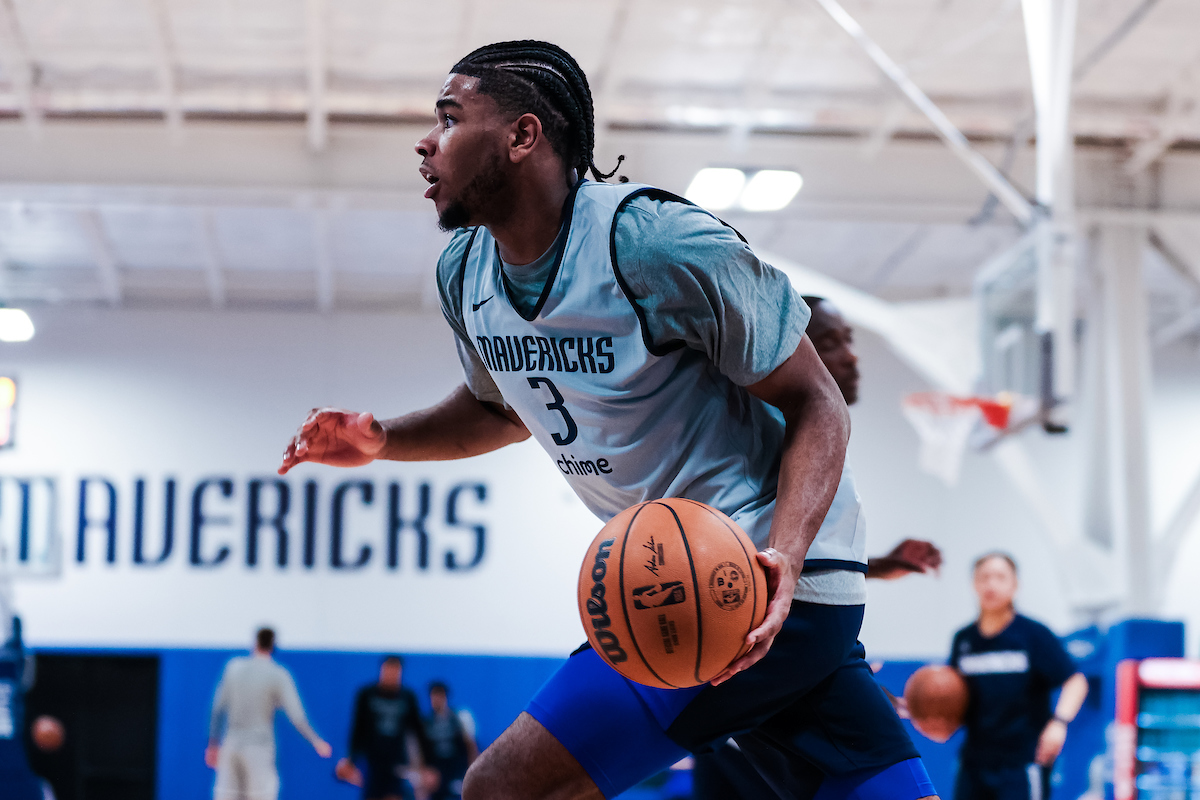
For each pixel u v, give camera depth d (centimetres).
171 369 1582
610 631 195
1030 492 1201
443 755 1202
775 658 216
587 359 215
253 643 1516
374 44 1138
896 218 1289
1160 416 1670
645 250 202
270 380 1595
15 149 1241
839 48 1146
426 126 1273
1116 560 1195
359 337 1620
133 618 1511
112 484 1544
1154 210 1304
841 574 223
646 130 1248
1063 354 938
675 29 1116
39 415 1552
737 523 207
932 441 1124
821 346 343
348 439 248
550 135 212
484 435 267
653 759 221
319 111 1180
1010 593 600
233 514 1548
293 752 1357
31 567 1513
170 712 1391
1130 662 891
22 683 995
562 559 1558
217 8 1073
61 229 1428
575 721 218
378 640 1525
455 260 233
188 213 1392
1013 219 1295
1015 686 590
